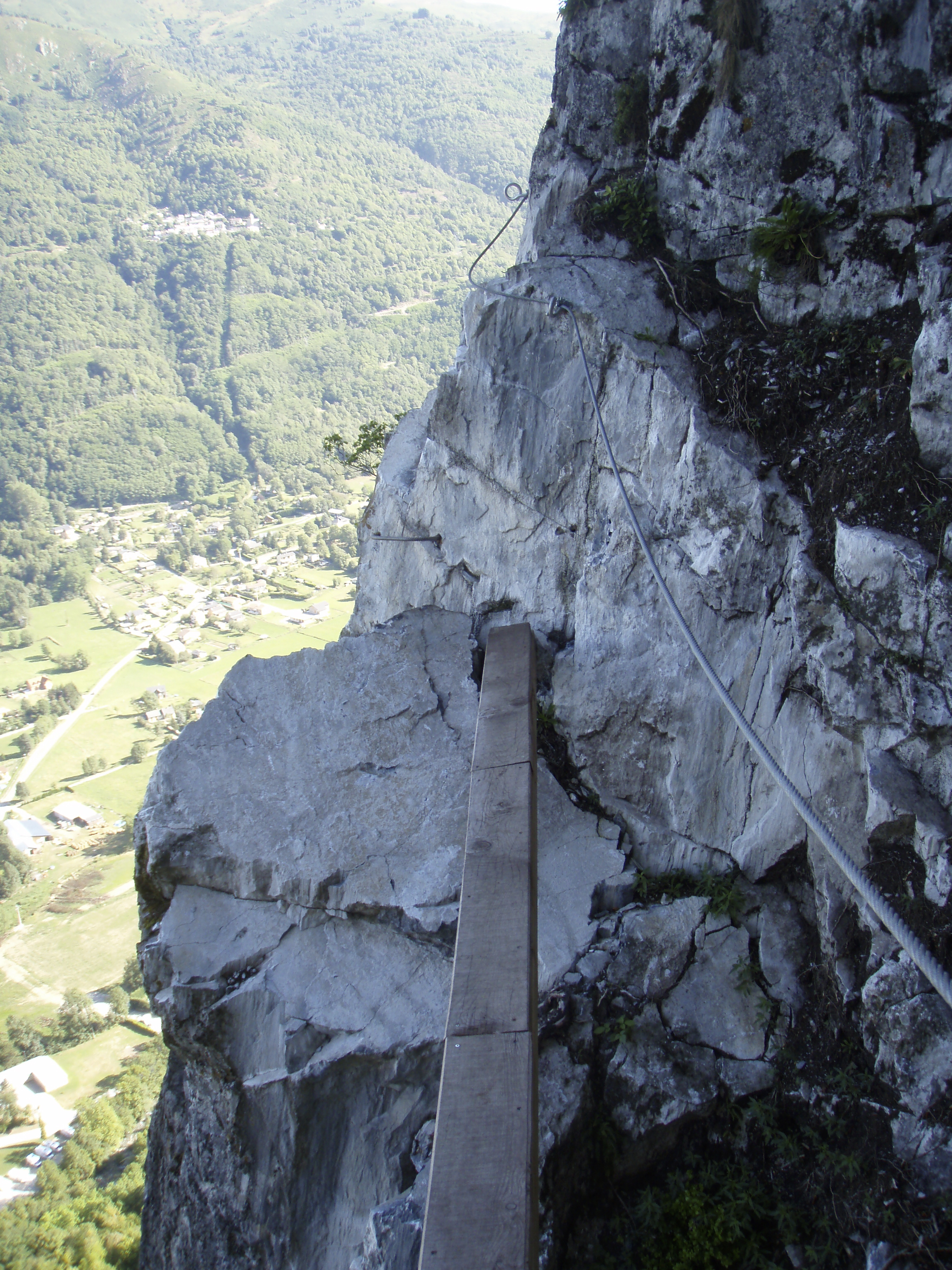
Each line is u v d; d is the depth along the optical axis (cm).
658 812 860
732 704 553
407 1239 619
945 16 626
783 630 743
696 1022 739
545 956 784
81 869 8494
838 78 696
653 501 824
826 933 712
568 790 910
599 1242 668
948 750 623
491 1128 454
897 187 685
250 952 827
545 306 858
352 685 960
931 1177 582
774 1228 646
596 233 916
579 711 893
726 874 810
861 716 677
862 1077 649
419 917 805
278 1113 763
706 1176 679
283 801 886
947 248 644
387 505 1097
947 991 363
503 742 777
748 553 754
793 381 741
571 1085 711
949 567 608
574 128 971
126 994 6031
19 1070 5184
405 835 859
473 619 1015
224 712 945
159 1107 924
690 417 777
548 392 883
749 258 797
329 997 785
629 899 836
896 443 659
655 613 837
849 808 704
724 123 775
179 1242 818
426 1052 743
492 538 979
